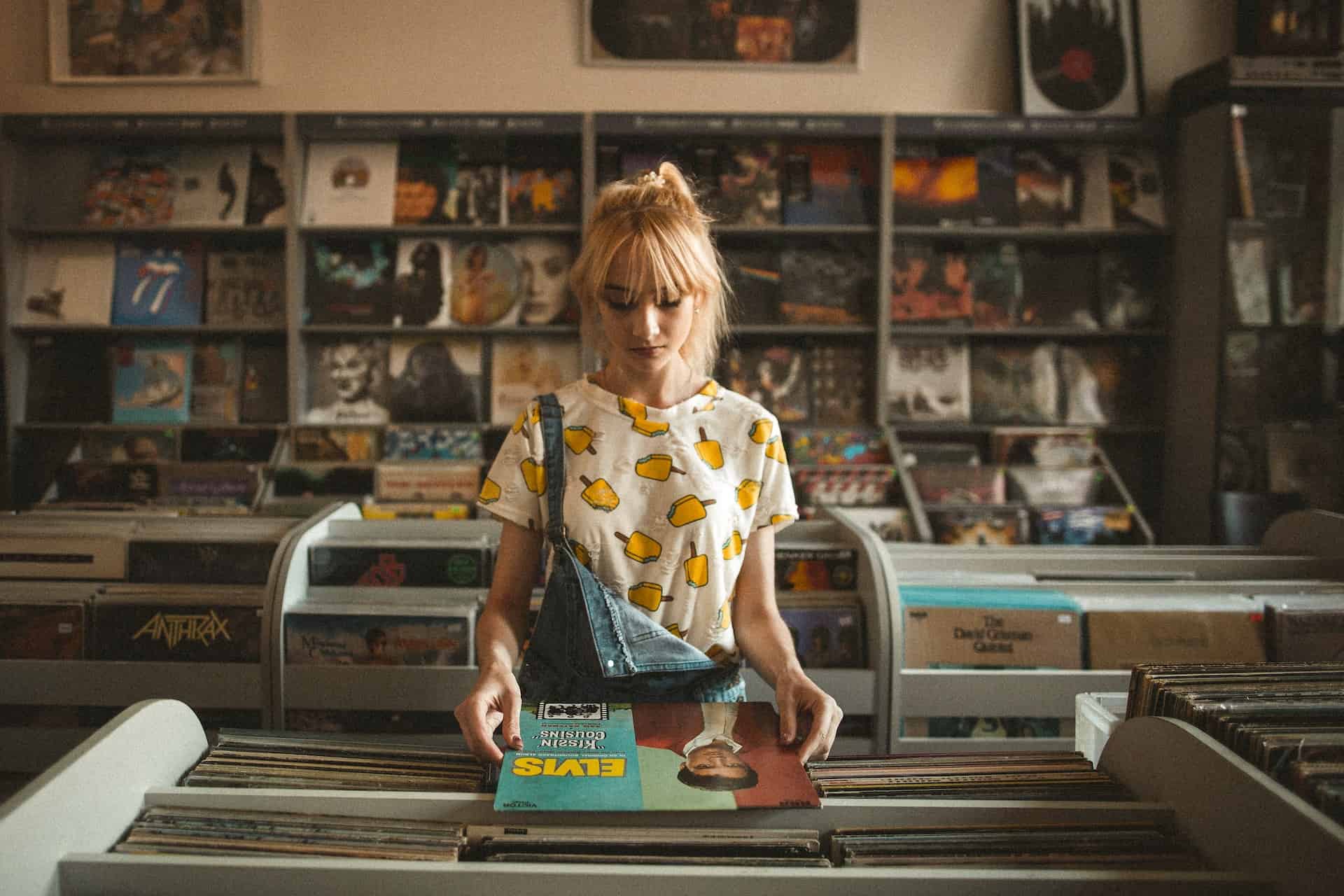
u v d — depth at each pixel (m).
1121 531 4.30
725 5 4.82
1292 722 0.97
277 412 4.79
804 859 0.86
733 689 1.22
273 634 2.00
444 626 2.01
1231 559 2.38
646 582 1.19
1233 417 4.40
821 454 4.56
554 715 1.08
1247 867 0.83
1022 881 0.81
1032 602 2.11
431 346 4.79
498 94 4.84
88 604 2.05
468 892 0.81
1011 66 4.87
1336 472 4.38
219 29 4.78
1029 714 2.06
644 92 4.86
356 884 0.81
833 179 4.77
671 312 1.10
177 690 2.04
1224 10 4.84
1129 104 4.78
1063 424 4.81
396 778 1.02
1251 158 4.32
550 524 1.19
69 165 4.75
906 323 4.77
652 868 0.82
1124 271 4.82
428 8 4.81
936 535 4.27
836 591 2.21
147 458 4.63
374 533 2.27
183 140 4.77
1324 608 2.08
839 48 4.85
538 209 4.72
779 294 4.77
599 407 1.21
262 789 0.99
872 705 2.08
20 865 0.77
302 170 4.68
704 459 1.20
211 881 0.82
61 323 4.65
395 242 4.75
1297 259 4.36
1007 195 4.76
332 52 4.82
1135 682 1.13
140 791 0.94
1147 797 0.99
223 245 4.80
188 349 4.79
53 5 4.76
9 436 4.61
